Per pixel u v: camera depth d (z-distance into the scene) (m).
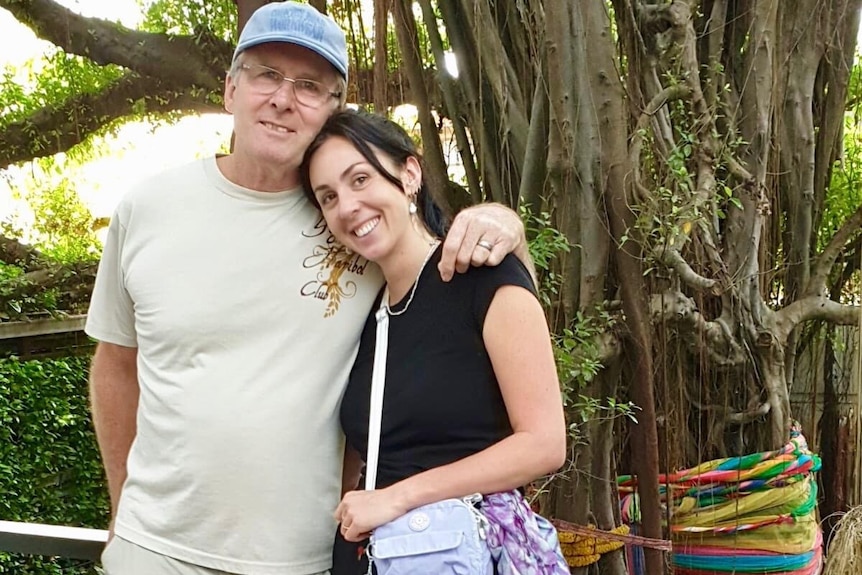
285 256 1.29
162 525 1.27
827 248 2.82
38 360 6.21
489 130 2.56
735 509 2.41
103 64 5.26
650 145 2.31
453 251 1.10
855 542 2.40
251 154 1.28
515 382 1.06
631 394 2.20
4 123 5.84
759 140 2.55
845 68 2.89
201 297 1.28
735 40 2.67
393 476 1.14
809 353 3.01
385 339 1.20
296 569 1.26
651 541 2.16
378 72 2.67
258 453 1.23
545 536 1.13
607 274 2.21
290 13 1.25
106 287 1.42
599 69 2.12
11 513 5.57
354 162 1.16
